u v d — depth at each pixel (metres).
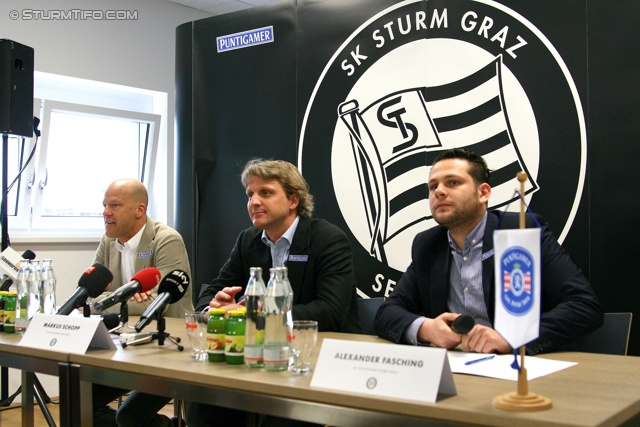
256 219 2.28
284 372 1.42
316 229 2.32
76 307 2.08
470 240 2.06
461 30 2.96
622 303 2.54
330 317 2.13
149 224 3.00
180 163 3.81
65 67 4.50
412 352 1.18
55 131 4.68
